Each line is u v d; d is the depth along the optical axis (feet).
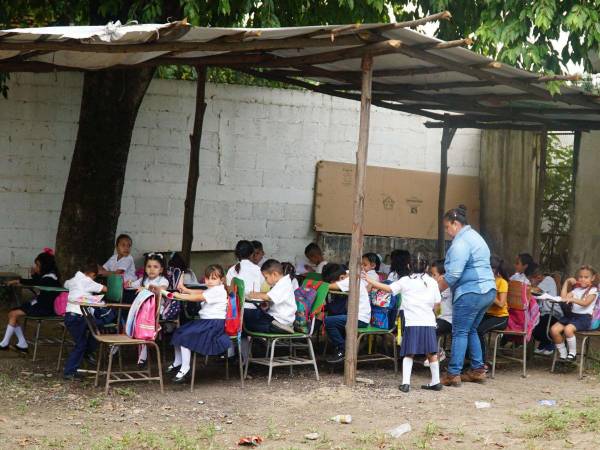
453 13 37.29
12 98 41.86
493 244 49.80
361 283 30.09
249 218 46.06
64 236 37.81
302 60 28.25
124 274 34.30
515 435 22.11
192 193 35.99
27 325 37.29
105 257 38.01
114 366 29.50
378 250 48.57
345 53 26.94
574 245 44.68
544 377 30.76
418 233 49.44
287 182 46.78
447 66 27.30
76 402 24.35
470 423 23.35
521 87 30.40
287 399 25.70
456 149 50.47
